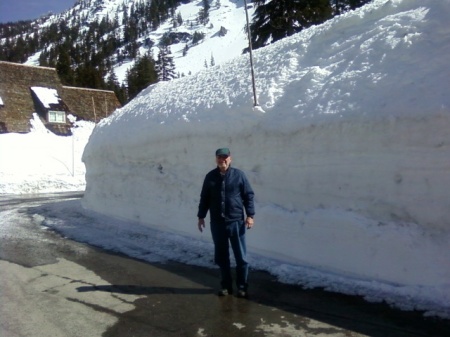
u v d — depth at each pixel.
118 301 5.02
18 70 34.62
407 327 3.98
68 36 185.25
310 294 4.92
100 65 111.88
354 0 24.61
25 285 5.69
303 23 22.34
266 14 22.95
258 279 5.53
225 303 4.83
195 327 4.25
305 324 4.19
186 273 5.97
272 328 4.14
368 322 4.13
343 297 4.75
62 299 5.14
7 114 31.64
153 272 6.09
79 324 4.41
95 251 7.46
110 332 4.21
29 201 16.77
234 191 5.04
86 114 36.38
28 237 8.86
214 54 177.38
